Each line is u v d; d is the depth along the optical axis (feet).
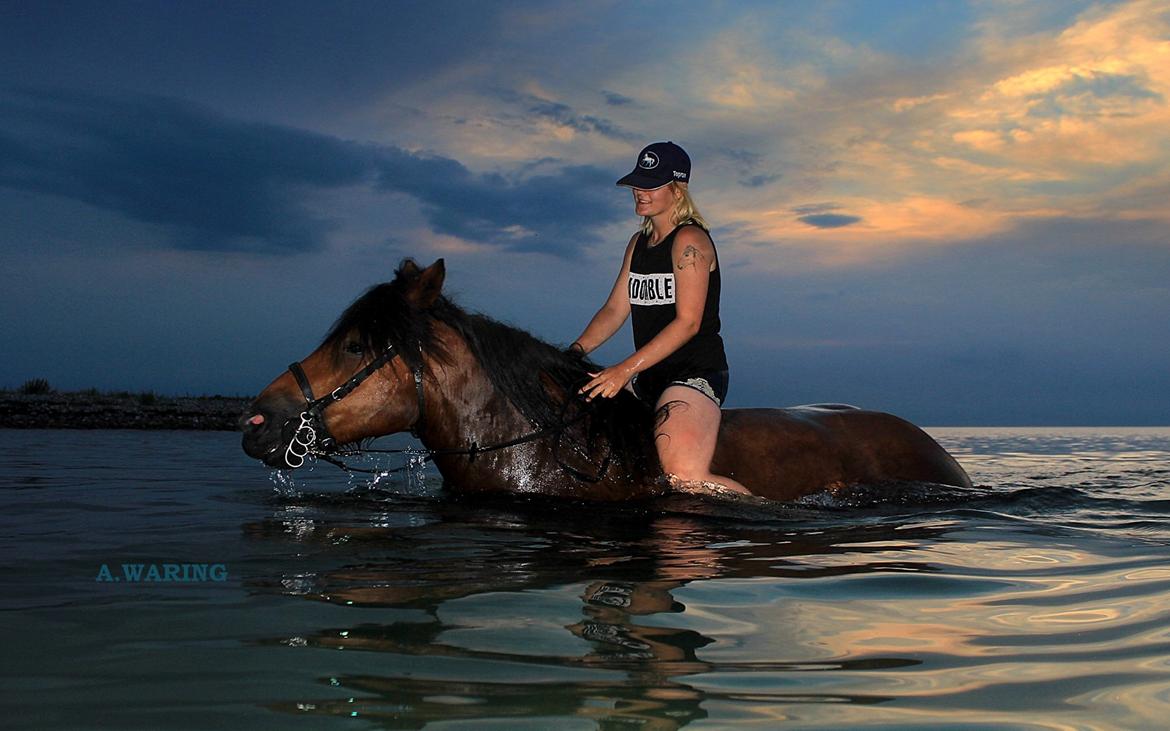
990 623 7.30
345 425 13.39
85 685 5.49
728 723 5.06
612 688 5.56
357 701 5.24
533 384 13.88
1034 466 25.61
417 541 10.38
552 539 10.64
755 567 9.27
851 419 15.49
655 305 14.40
